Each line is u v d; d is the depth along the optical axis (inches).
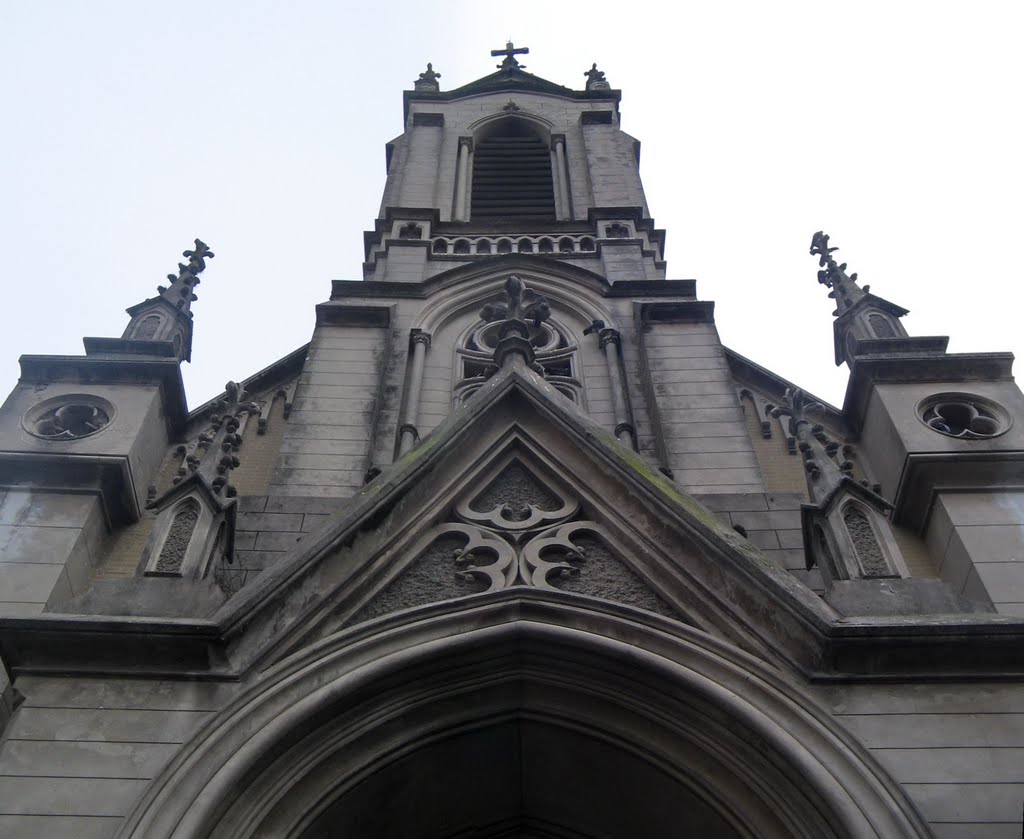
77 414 556.4
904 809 313.9
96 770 324.8
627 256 807.1
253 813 328.8
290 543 478.0
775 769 339.6
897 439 532.7
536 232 845.8
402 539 420.8
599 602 384.5
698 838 355.9
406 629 374.9
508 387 494.9
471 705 373.4
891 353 601.6
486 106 1138.0
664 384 639.8
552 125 1098.1
